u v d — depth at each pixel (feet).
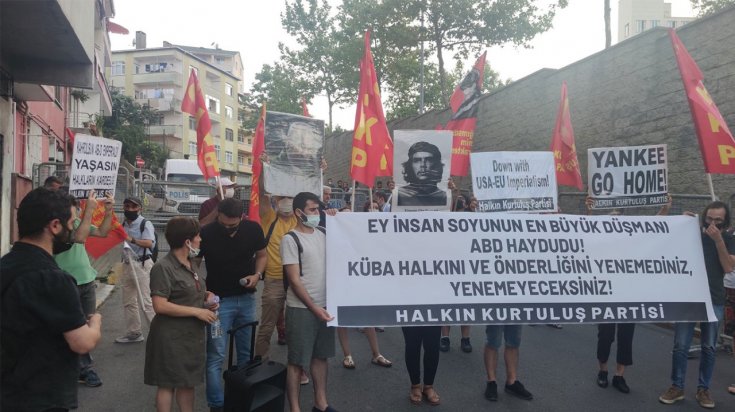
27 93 39.14
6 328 8.25
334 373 19.48
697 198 26.91
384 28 74.69
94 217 18.34
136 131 140.05
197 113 21.33
